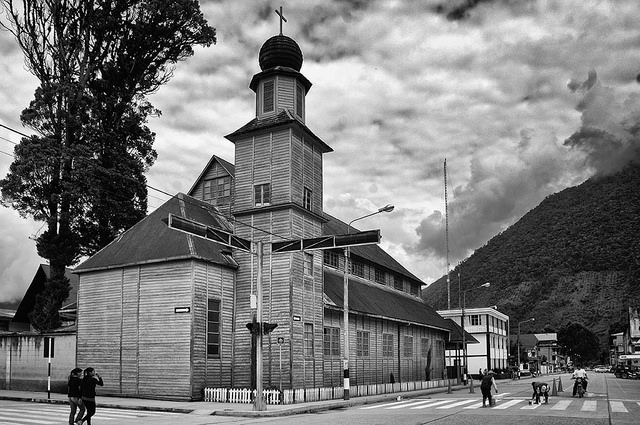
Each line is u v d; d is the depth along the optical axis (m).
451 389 51.25
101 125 47.66
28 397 32.59
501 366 101.19
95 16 47.50
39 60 47.59
